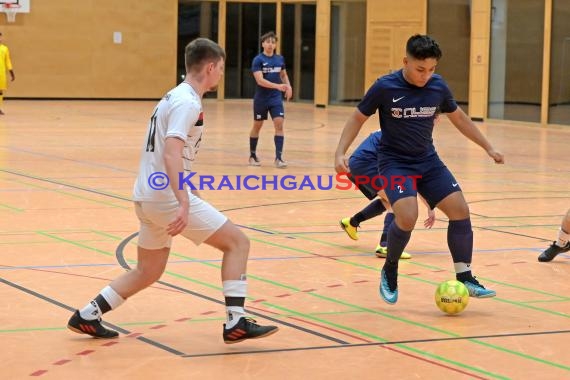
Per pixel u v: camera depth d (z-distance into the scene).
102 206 12.62
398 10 32.81
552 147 22.67
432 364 6.00
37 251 9.55
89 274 8.55
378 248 9.63
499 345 6.47
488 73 29.92
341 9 35.25
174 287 8.09
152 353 6.19
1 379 5.61
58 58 37.16
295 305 7.58
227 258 6.34
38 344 6.36
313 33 36.81
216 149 20.88
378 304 7.67
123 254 9.48
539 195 14.47
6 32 36.28
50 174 16.03
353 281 8.52
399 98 7.38
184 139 6.04
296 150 21.09
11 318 7.02
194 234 6.30
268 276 8.65
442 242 10.55
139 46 38.19
